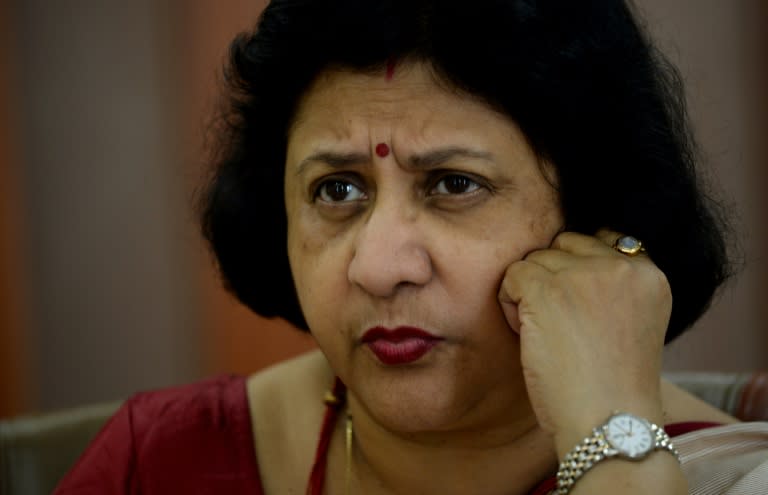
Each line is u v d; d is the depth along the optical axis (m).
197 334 5.08
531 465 1.81
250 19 4.96
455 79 1.53
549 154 1.62
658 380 1.55
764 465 1.63
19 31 4.91
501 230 1.61
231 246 2.08
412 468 1.83
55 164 4.99
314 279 1.69
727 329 4.74
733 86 4.65
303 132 1.68
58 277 5.03
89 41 4.98
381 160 1.58
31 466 2.54
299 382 2.18
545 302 1.56
